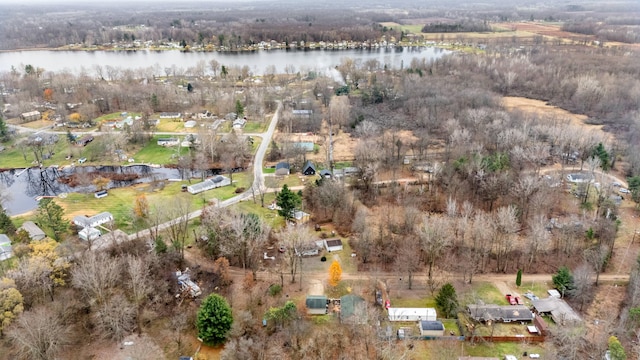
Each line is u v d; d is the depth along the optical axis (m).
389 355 79.88
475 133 180.12
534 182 133.50
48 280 94.12
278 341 86.69
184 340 88.56
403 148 173.62
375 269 108.75
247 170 166.88
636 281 95.06
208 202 140.50
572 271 106.44
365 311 89.62
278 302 97.06
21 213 138.75
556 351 81.88
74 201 144.38
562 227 118.88
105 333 88.19
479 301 94.19
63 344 85.19
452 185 139.62
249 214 120.75
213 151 177.75
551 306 93.56
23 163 177.75
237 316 92.38
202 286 103.00
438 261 111.00
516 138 165.38
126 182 161.25
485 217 118.38
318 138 195.75
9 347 83.81
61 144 192.25
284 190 125.69
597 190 142.12
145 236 120.12
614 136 184.38
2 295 85.00
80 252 105.69
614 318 91.75
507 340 87.00
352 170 157.12
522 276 106.62
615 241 118.94
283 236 110.75
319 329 90.12
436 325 88.19
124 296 93.19
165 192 150.38
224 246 109.25
